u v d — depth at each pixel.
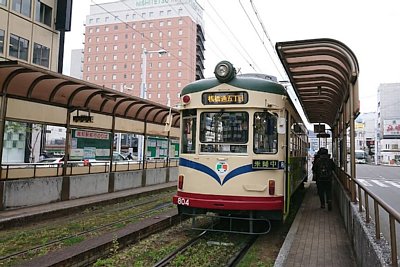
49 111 11.88
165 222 9.59
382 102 73.31
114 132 15.40
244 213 7.95
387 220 10.01
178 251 7.19
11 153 17.25
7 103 10.45
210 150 8.20
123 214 11.05
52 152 26.14
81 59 100.56
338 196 12.11
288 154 8.95
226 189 7.92
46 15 25.23
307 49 7.92
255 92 8.05
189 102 8.49
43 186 11.46
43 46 24.88
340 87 10.12
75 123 13.12
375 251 4.20
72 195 12.70
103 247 7.00
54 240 7.72
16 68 9.34
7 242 7.65
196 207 8.06
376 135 68.75
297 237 7.79
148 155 20.48
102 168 14.84
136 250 7.39
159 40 82.88
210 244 7.84
